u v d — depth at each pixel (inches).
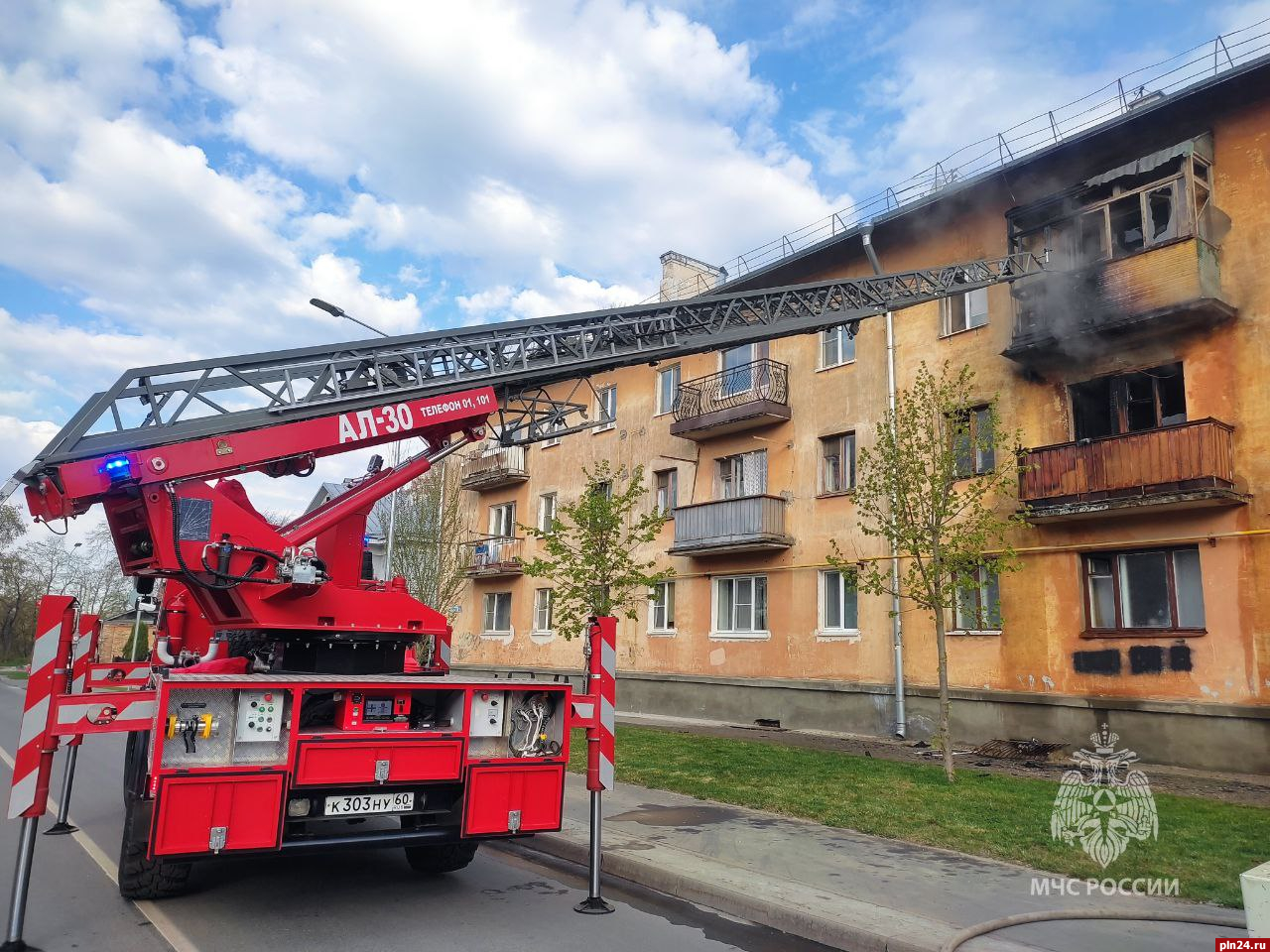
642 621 884.6
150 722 188.1
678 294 1027.9
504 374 296.2
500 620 1124.5
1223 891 234.2
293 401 250.5
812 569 731.4
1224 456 496.1
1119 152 581.3
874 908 219.0
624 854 273.0
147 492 224.2
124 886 221.0
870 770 449.7
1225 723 485.7
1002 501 597.3
